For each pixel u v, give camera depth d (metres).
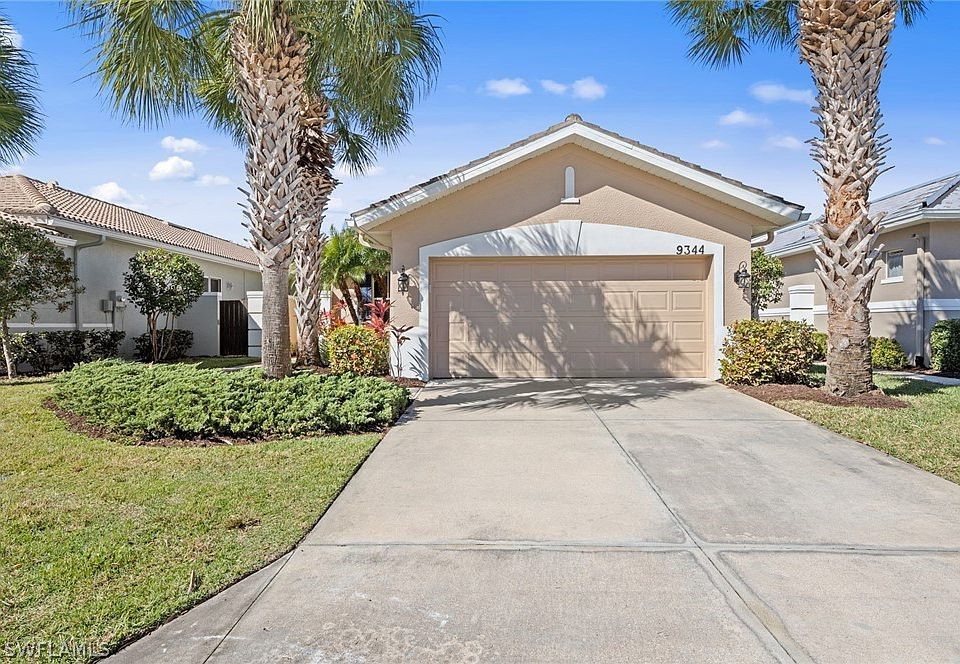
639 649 2.88
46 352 13.50
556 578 3.60
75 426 7.62
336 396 7.53
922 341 14.45
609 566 3.75
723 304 11.54
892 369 14.65
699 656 2.82
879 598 3.33
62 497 4.95
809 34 9.07
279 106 7.88
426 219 11.72
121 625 3.05
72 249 15.05
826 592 3.40
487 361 11.97
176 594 3.37
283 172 7.98
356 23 8.05
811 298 12.31
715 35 11.86
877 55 8.63
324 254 22.33
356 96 10.95
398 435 7.16
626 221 11.66
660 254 11.63
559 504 4.85
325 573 3.67
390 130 12.50
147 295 15.42
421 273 11.72
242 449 6.47
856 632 3.00
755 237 12.89
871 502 4.84
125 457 6.19
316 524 4.45
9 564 3.71
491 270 11.93
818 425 7.55
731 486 5.26
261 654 2.86
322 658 2.83
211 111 12.76
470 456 6.25
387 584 3.53
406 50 9.95
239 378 7.70
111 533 4.20
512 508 4.77
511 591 3.44
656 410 8.59
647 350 11.89
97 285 15.98
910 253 14.95
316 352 13.62
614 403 9.16
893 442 6.58
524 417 8.17
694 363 11.86
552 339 11.92
